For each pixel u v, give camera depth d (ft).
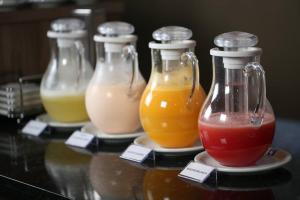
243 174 3.99
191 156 4.50
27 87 6.12
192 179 4.00
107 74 4.93
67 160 4.70
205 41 8.29
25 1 7.08
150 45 4.39
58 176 4.32
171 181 4.01
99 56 4.97
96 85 4.94
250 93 3.83
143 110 4.47
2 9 6.79
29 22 6.87
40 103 6.14
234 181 3.92
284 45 7.68
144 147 4.52
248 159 3.92
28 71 6.94
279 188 3.76
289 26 7.59
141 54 8.80
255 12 7.82
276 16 7.67
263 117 3.84
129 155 4.58
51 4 7.12
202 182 3.92
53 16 7.00
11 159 4.84
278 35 7.70
